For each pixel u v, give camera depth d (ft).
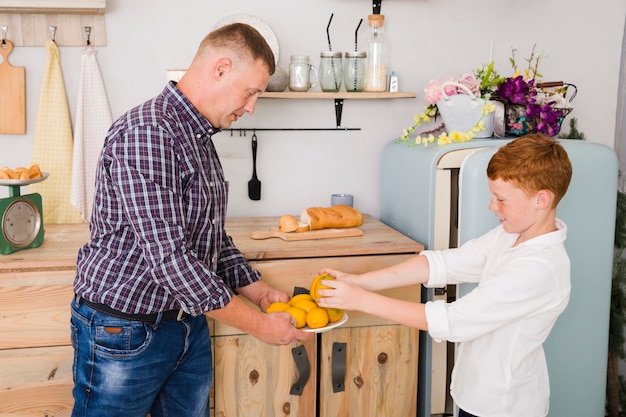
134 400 5.13
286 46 8.05
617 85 8.81
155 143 4.70
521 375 4.94
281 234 6.83
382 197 8.43
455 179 6.82
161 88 7.88
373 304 5.13
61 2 7.07
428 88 7.26
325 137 8.34
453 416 6.88
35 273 5.99
